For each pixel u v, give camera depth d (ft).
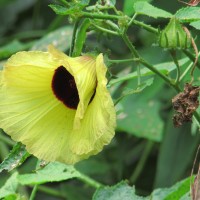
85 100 3.20
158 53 4.53
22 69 3.24
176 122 3.32
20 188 4.57
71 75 3.28
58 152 3.26
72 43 3.40
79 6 3.32
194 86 3.31
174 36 3.36
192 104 3.29
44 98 3.29
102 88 3.14
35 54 3.22
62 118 3.28
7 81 3.25
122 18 3.38
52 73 3.26
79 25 3.55
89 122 3.20
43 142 3.27
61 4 3.60
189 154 4.48
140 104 4.58
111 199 3.61
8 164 3.38
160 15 3.42
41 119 3.28
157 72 3.46
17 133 3.28
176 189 3.68
